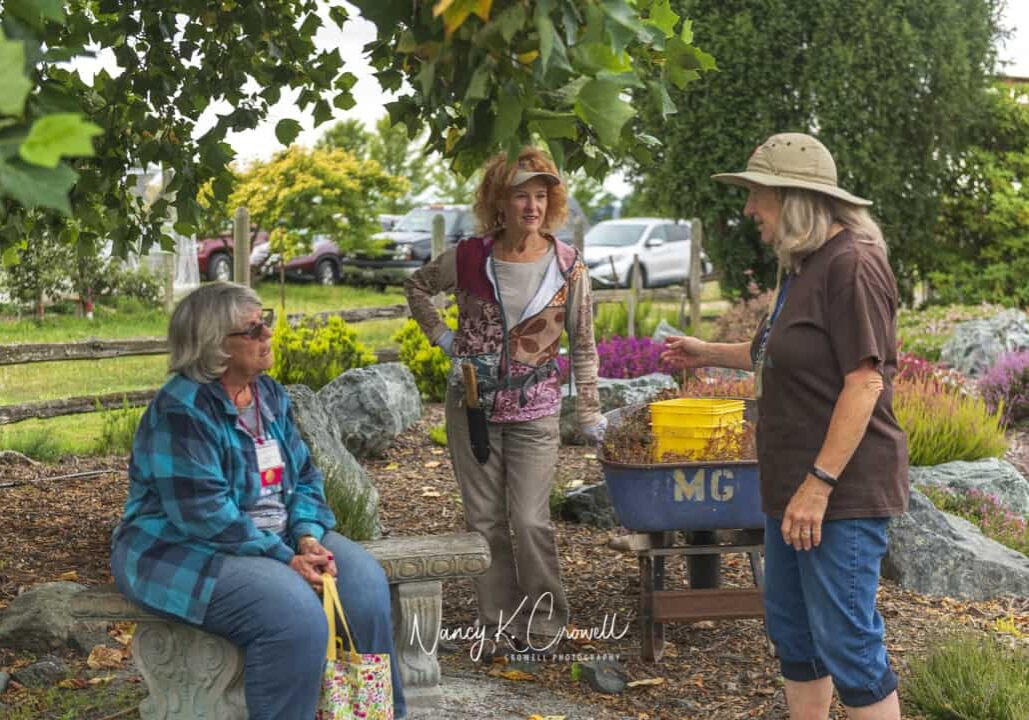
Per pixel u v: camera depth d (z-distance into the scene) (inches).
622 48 95.4
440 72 103.3
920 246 640.4
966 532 239.1
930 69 601.3
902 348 538.9
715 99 604.1
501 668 180.2
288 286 964.0
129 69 194.1
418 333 436.1
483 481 184.4
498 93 103.0
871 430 126.4
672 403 181.0
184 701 143.4
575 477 308.2
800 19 597.9
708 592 183.0
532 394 180.2
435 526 267.3
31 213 199.2
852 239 126.6
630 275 924.0
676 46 130.7
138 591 135.3
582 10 95.7
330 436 260.2
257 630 132.6
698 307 608.4
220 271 910.4
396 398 360.8
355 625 141.7
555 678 176.9
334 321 414.9
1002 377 426.3
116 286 692.1
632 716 163.3
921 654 188.2
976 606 216.8
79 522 261.7
